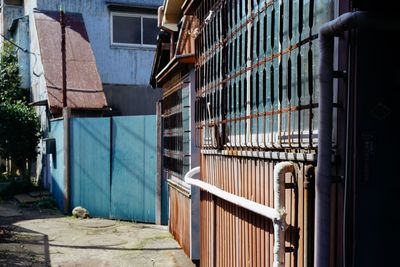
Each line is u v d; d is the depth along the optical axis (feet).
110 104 43.96
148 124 27.99
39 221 28.12
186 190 19.17
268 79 9.77
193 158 18.44
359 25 6.30
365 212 6.79
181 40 19.63
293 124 8.71
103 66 44.55
